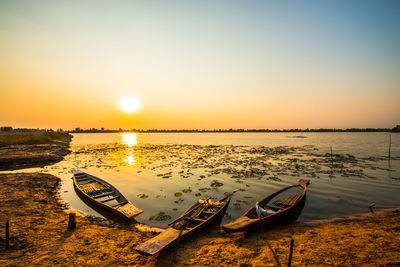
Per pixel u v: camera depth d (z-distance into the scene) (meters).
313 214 11.52
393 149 45.22
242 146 57.09
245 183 17.70
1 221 9.13
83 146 58.03
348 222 10.38
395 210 11.88
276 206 12.07
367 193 14.98
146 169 24.05
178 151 44.16
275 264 6.81
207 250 7.84
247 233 9.34
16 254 6.88
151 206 12.68
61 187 16.56
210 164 26.94
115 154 38.88
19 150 35.31
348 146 54.81
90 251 7.51
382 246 7.77
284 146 56.06
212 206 11.49
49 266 6.43
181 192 15.38
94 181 17.34
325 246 7.95
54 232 8.73
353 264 6.71
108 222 10.38
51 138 66.31
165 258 7.31
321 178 19.23
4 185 15.09
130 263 6.97
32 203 11.95
